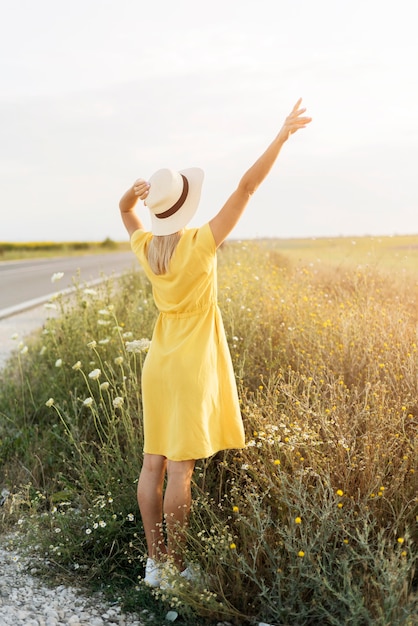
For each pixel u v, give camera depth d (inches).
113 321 271.0
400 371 188.7
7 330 418.0
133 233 149.6
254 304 271.6
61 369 237.5
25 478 191.3
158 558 139.6
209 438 135.8
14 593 138.4
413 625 112.8
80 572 148.1
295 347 220.7
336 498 131.5
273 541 134.8
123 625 128.3
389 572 114.3
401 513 129.4
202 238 130.2
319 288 339.9
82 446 189.2
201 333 136.3
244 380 195.8
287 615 123.9
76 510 171.6
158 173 133.6
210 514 140.9
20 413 233.3
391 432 155.6
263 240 549.3
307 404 160.7
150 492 141.3
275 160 126.9
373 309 257.0
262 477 144.4
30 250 2079.2
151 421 140.1
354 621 114.3
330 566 125.3
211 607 126.1
